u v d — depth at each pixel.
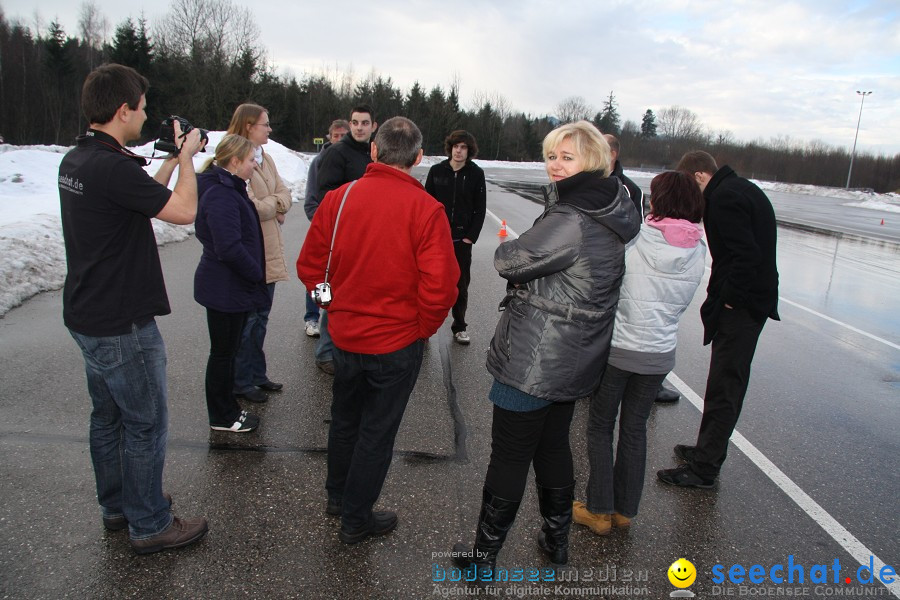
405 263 2.37
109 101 2.12
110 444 2.49
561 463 2.48
